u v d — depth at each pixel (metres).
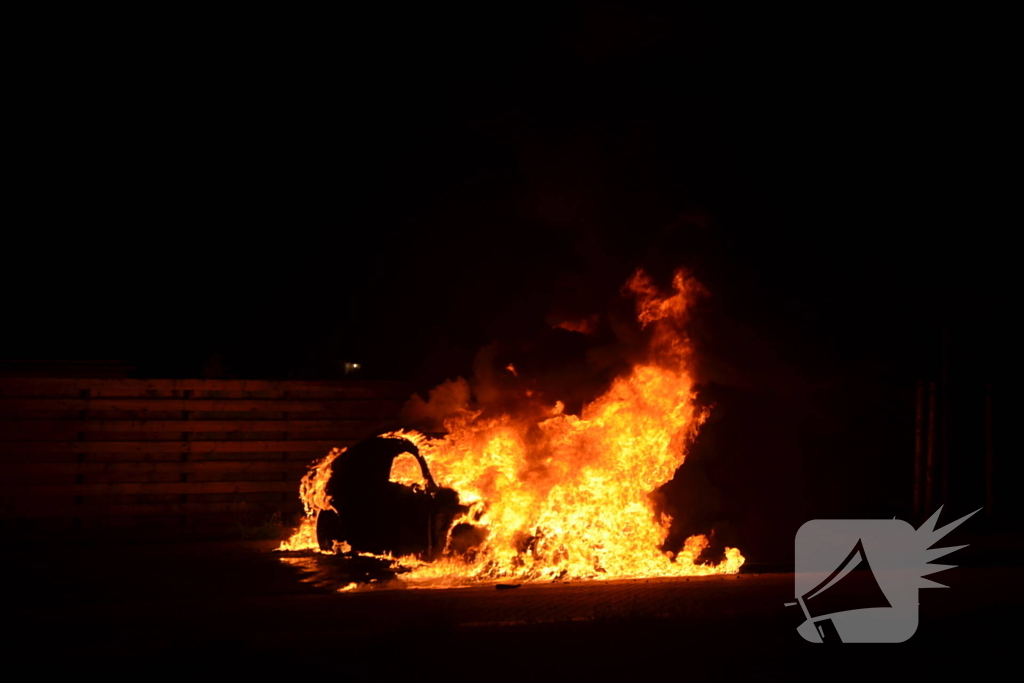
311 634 6.30
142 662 5.57
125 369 16.66
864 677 5.46
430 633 6.18
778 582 8.74
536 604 7.52
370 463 10.27
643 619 6.82
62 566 9.53
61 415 11.78
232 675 5.30
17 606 7.40
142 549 10.92
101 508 11.86
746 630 6.53
